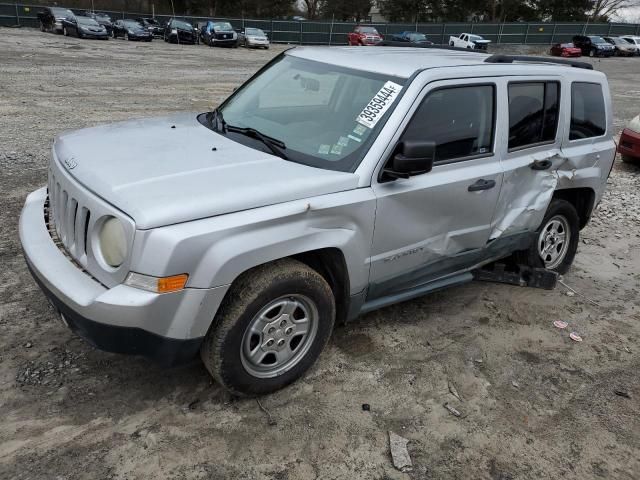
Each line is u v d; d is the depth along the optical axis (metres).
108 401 3.11
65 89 14.09
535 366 3.87
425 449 3.02
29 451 2.74
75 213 2.96
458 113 3.72
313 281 3.13
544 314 4.60
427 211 3.60
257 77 4.40
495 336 4.19
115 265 2.70
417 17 60.88
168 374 3.36
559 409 3.45
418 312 4.41
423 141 3.27
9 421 2.91
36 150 7.92
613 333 4.41
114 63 21.38
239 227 2.75
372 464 2.88
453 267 4.08
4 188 6.18
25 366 3.32
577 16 59.66
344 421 3.15
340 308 3.51
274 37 45.75
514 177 4.15
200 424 3.01
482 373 3.72
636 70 33.59
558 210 4.86
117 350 2.74
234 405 3.17
